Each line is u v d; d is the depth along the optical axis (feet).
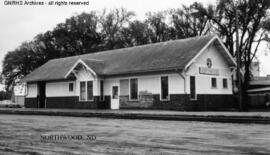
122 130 42.06
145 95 95.55
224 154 23.90
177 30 175.11
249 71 133.39
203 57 94.58
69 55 203.72
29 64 203.21
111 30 215.92
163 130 41.65
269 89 120.67
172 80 89.51
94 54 131.64
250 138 32.91
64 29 203.00
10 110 101.55
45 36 203.62
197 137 33.99
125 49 120.26
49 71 132.36
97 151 25.72
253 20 127.54
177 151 25.36
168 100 89.97
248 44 127.85
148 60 97.86
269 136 34.53
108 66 109.29
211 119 57.26
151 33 200.03
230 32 134.41
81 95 112.27
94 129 43.78
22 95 203.51
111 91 105.50
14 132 40.81
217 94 98.63
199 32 165.27
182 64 84.74
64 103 119.55
